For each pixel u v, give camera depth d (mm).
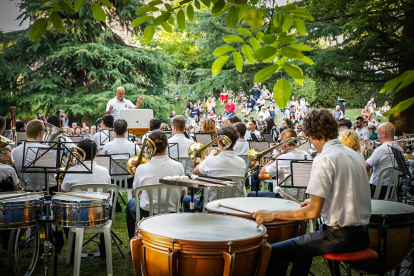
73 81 19078
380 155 4242
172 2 2062
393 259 2279
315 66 8945
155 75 19984
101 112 17781
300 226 2404
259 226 2037
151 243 1821
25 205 2545
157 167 3258
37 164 3084
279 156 3771
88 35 18875
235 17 1930
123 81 18859
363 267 2287
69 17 17484
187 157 5336
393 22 9258
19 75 17625
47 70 18344
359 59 9078
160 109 19500
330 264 2402
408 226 2264
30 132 3953
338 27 9305
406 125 9602
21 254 3191
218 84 11094
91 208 2664
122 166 4867
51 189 4172
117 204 5199
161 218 2154
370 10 9039
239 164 3625
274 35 1737
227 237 1790
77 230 2846
